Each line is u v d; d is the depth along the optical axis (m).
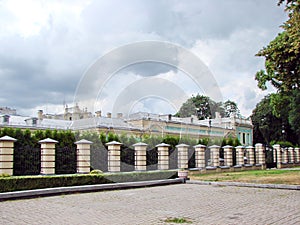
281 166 37.28
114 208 9.85
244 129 51.75
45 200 11.91
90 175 15.95
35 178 14.01
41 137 18.52
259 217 8.25
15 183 13.38
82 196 13.01
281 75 18.11
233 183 16.89
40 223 7.79
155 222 7.75
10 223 7.83
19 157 16.88
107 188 15.32
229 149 29.38
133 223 7.66
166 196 12.73
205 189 15.31
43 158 16.66
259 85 32.81
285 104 37.56
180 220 7.94
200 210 9.37
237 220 7.91
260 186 15.86
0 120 31.97
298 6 16.20
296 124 38.16
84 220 8.06
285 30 18.55
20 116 34.81
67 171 18.59
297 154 41.31
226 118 50.62
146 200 11.62
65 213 9.08
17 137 17.59
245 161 34.03
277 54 16.92
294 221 7.77
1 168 15.12
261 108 55.97
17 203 11.19
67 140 19.14
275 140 55.09
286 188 15.11
